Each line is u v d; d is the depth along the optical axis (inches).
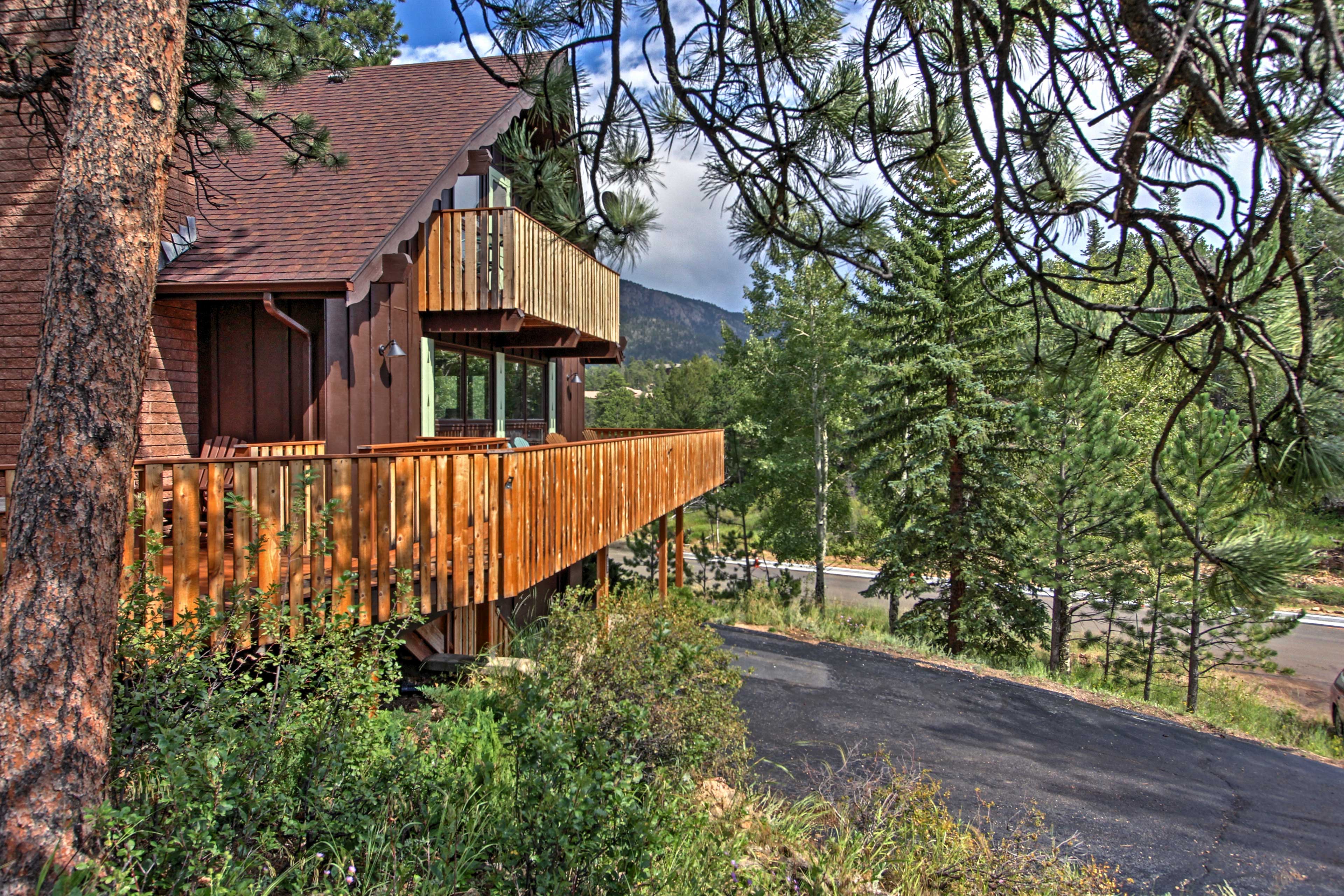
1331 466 96.4
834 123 137.2
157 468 184.4
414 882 128.7
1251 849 266.8
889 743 335.3
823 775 280.7
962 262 663.1
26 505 105.0
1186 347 125.6
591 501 356.5
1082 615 709.3
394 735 156.3
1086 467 580.1
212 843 110.8
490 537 259.8
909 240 645.3
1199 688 652.7
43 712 102.0
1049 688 466.0
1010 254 118.1
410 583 225.5
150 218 112.9
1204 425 449.7
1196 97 86.4
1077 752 352.5
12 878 97.7
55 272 107.6
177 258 346.6
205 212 384.8
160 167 113.9
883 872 197.2
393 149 424.8
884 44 132.8
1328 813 309.7
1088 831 271.1
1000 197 115.6
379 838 135.4
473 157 414.3
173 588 187.0
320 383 357.4
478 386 515.5
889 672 467.5
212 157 409.1
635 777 139.7
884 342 749.9
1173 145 109.7
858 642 558.9
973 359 677.3
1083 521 611.8
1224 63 83.7
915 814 220.1
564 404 691.4
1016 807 284.0
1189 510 522.0
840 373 920.9
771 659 474.6
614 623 239.5
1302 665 784.3
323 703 145.9
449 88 494.0
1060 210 113.3
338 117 472.1
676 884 149.3
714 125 140.6
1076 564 612.1
